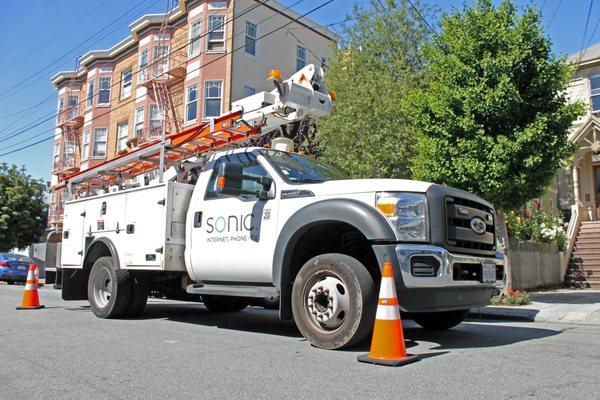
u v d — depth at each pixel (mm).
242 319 8750
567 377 4445
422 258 5277
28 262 23531
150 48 28031
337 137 14352
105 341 6328
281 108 7656
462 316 7020
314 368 4766
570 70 10609
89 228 9227
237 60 24156
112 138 30828
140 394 4070
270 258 6258
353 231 5930
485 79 10367
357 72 15336
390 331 4969
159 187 7758
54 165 35625
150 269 7703
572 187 20109
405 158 13594
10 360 5312
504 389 4062
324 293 5594
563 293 13297
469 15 10844
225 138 8516
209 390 4137
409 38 15602
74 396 4055
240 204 6754
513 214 15219
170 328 7453
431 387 4117
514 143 9961
